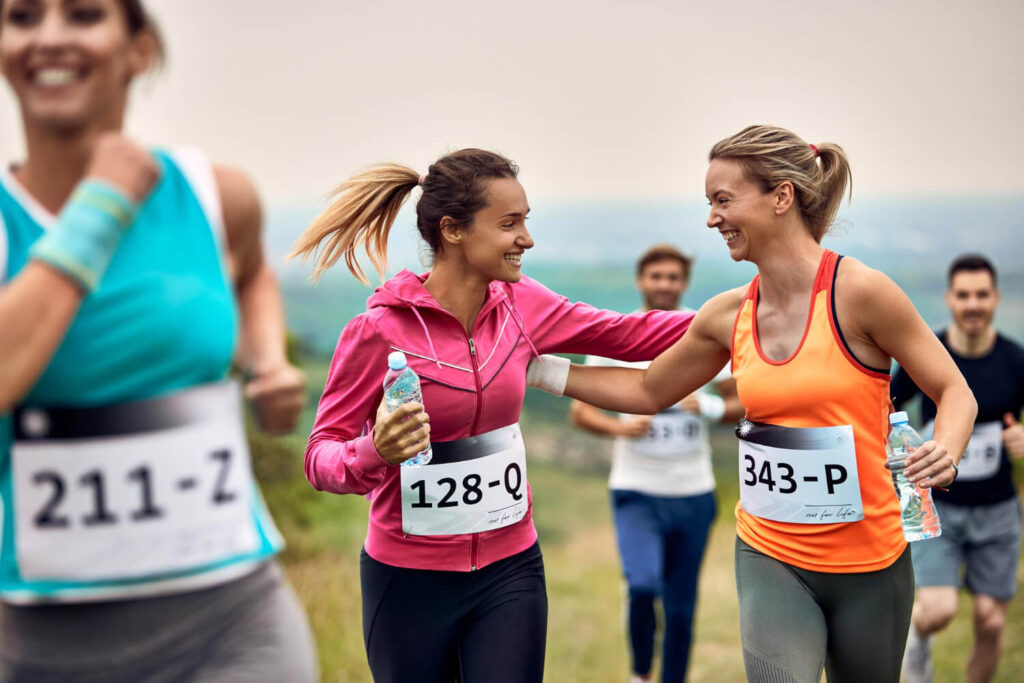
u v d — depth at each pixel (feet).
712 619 21.17
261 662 6.76
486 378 9.82
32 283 5.82
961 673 17.16
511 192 9.55
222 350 6.64
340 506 25.54
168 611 6.60
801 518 9.71
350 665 17.06
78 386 6.34
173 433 6.55
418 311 9.68
